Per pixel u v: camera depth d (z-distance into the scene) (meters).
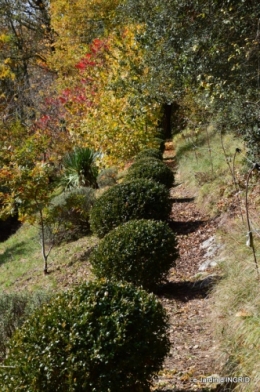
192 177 11.66
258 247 5.27
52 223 10.48
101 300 3.26
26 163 9.89
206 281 6.10
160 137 18.02
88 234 11.19
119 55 12.35
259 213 6.55
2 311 5.47
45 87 21.72
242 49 7.06
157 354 3.32
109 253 6.10
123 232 6.25
